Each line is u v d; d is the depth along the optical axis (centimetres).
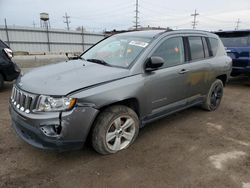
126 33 418
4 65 610
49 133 254
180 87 380
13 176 257
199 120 443
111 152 306
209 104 481
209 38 468
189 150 325
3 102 521
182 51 390
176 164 289
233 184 254
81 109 257
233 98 618
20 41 2742
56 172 267
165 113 372
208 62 441
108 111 291
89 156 302
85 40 3288
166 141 351
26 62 1189
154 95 338
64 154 305
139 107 321
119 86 289
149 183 252
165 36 365
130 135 325
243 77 935
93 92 266
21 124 271
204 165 289
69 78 281
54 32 2975
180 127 406
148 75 325
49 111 252
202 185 251
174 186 248
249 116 473
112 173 268
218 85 490
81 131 264
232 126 417
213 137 370
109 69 313
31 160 289
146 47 338
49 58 1355
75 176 261
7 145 321
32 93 262
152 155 309
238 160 302
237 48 715
